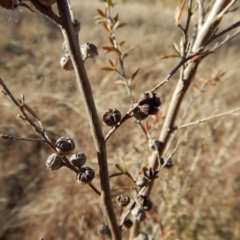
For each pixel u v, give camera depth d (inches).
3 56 167.8
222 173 139.6
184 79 61.7
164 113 74.0
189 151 119.5
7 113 142.3
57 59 174.2
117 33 258.5
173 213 101.8
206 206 130.5
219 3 58.7
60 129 135.2
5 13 63.2
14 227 125.8
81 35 221.9
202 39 58.9
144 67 190.1
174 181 96.2
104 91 150.1
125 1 422.0
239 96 196.9
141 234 70.8
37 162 140.2
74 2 331.6
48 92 150.4
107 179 47.9
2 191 133.3
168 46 241.9
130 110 42.2
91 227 120.1
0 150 140.9
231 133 150.4
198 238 119.7
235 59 237.9
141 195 53.6
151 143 63.7
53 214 124.6
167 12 373.4
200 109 128.6
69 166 45.1
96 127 44.3
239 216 134.5
